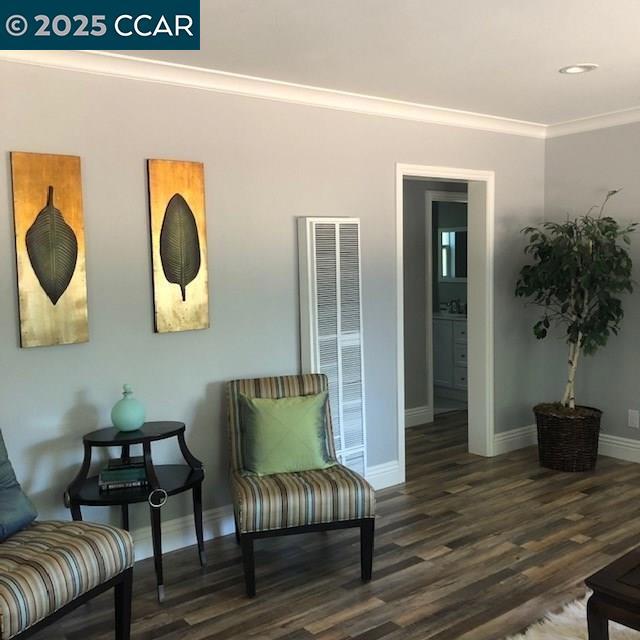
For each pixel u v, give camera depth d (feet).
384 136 13.69
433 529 11.86
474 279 16.07
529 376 16.96
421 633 8.59
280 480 10.14
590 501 13.08
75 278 9.98
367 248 13.66
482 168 15.47
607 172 15.53
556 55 10.40
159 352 11.01
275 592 9.75
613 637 8.32
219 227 11.53
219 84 11.27
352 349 12.93
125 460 10.24
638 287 15.19
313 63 10.64
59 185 9.78
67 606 7.39
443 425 19.26
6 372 9.58
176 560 10.93
